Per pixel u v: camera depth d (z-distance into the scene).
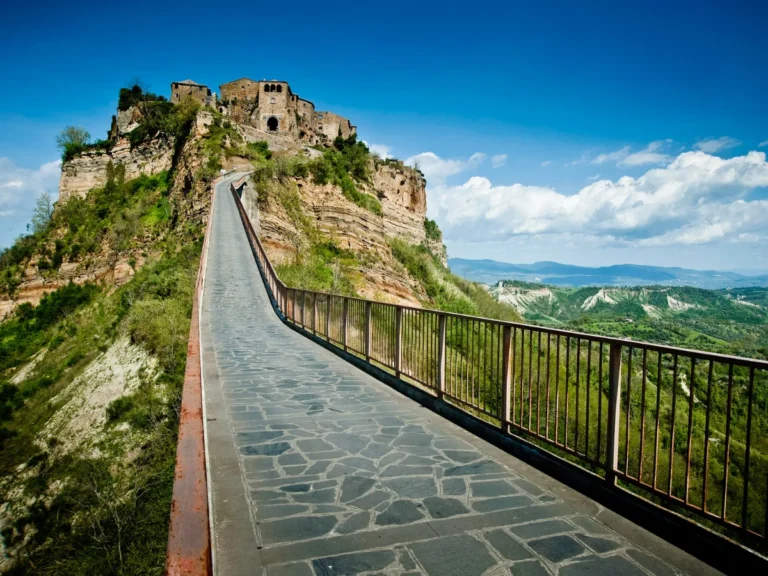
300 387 9.98
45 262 69.50
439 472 5.75
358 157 70.25
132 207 71.00
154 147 83.56
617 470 5.03
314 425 7.48
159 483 13.16
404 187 95.38
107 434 20.12
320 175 56.81
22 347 58.84
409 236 92.75
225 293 26.95
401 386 9.69
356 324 12.62
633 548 4.19
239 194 49.31
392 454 6.30
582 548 4.16
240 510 4.70
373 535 4.28
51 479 20.66
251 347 15.04
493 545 4.16
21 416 32.75
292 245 46.84
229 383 10.30
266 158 67.44
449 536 4.29
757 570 3.73
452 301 63.12
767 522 3.74
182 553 1.89
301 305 18.42
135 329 27.16
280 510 4.71
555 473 5.72
